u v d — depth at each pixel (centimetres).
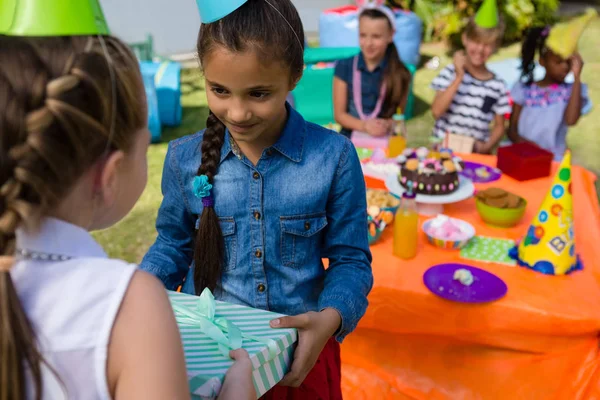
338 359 122
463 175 224
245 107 95
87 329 57
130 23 491
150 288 60
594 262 171
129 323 58
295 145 109
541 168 221
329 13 568
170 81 457
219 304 98
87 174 59
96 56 57
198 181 108
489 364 164
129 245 302
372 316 165
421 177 194
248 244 112
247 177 109
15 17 58
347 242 115
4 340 54
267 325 92
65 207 60
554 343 156
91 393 57
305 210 110
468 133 300
